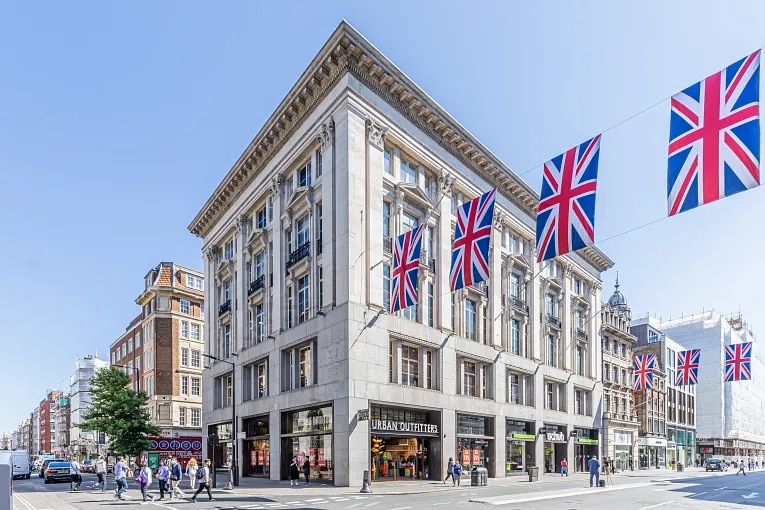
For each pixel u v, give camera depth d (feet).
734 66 43.32
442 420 110.01
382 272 104.42
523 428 140.46
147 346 211.82
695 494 89.56
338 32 100.68
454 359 116.67
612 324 210.38
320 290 107.55
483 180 135.85
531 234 153.99
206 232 168.25
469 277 73.56
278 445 111.75
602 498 80.18
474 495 81.00
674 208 45.16
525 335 147.54
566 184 56.75
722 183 42.32
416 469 106.93
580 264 183.11
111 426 155.43
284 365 114.93
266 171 130.52
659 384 244.01
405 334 105.09
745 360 141.28
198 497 78.84
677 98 46.52
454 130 123.34
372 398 96.07
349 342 94.17
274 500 73.51
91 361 360.28
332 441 95.40
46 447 463.01
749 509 66.69
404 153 115.24
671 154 46.03
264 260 128.98
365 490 83.51
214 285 159.02
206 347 160.45
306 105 114.52
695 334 329.11
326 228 103.81
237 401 133.08
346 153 100.58
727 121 42.88
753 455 370.32
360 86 105.09
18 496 87.66
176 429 197.26
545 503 71.15
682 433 270.87
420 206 116.78
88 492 96.12
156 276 213.25
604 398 193.88
